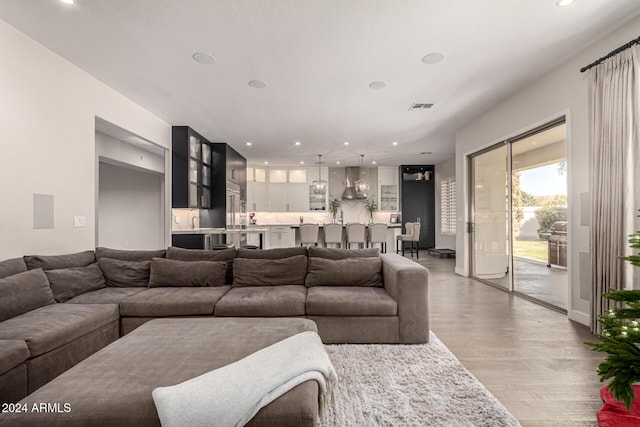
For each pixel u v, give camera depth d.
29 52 2.76
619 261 2.53
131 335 1.77
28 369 1.74
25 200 2.74
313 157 8.51
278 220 10.20
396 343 2.61
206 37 2.77
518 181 4.29
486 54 3.09
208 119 5.11
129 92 3.98
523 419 1.66
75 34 2.72
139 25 2.59
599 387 1.97
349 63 3.25
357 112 4.79
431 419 1.62
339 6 2.36
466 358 2.38
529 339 2.75
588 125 2.98
